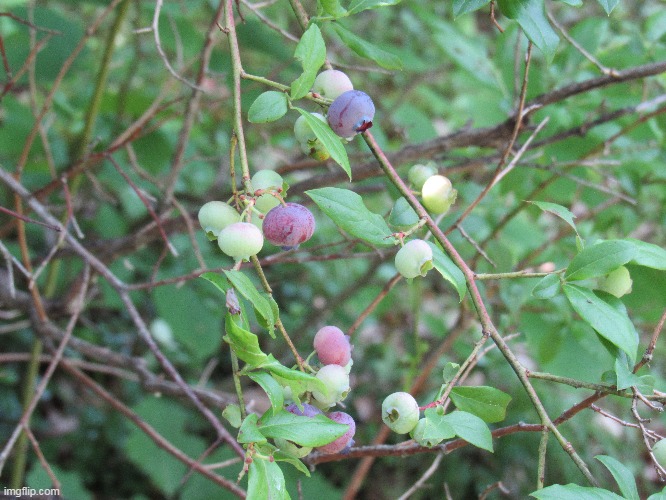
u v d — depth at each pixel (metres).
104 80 0.38
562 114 0.33
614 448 0.47
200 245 0.48
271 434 0.17
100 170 0.42
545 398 0.43
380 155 0.20
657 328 0.19
